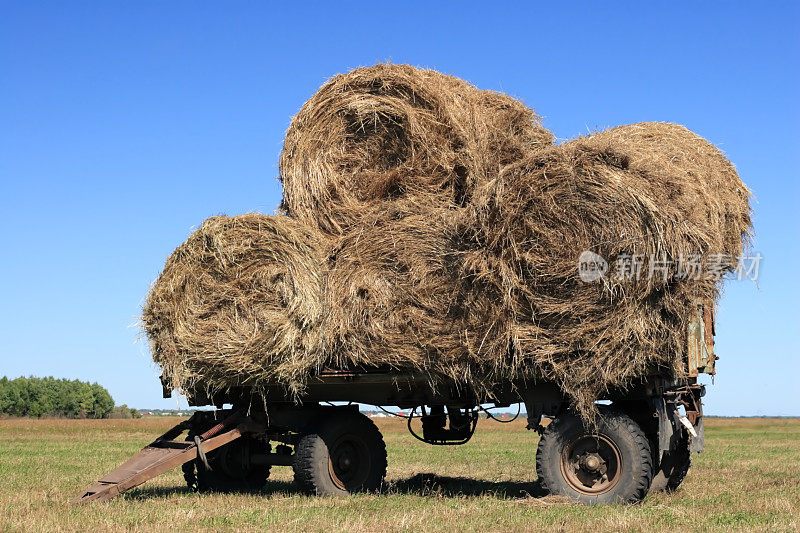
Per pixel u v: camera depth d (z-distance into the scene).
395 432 43.97
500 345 9.12
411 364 9.71
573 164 8.80
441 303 9.49
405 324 9.63
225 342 9.84
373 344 9.74
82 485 12.52
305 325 9.71
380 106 10.81
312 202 10.85
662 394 9.37
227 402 11.31
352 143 11.11
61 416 122.06
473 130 10.76
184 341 9.98
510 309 9.03
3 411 118.56
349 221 10.62
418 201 10.19
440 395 10.59
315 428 10.84
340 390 10.88
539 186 8.86
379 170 11.01
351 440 11.12
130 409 128.38
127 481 10.00
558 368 8.97
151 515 8.50
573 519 8.17
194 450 10.57
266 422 11.13
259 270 9.95
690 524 7.91
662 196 8.63
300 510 8.97
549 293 8.91
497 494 10.83
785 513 8.93
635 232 8.55
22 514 8.75
